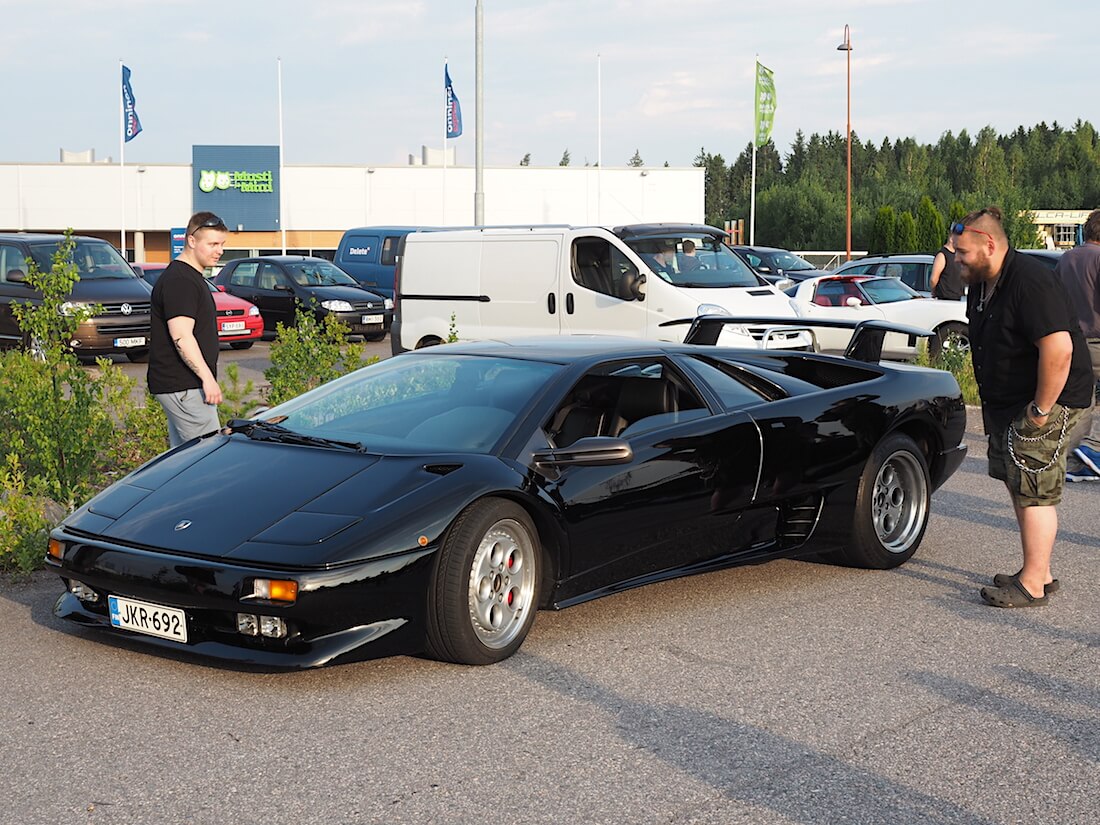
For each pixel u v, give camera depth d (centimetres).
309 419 551
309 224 5650
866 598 579
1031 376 551
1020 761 385
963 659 488
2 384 876
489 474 479
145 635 471
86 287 1709
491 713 428
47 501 758
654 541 535
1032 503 559
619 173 5794
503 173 5719
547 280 1300
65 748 399
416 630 459
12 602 575
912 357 1576
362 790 364
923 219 4950
